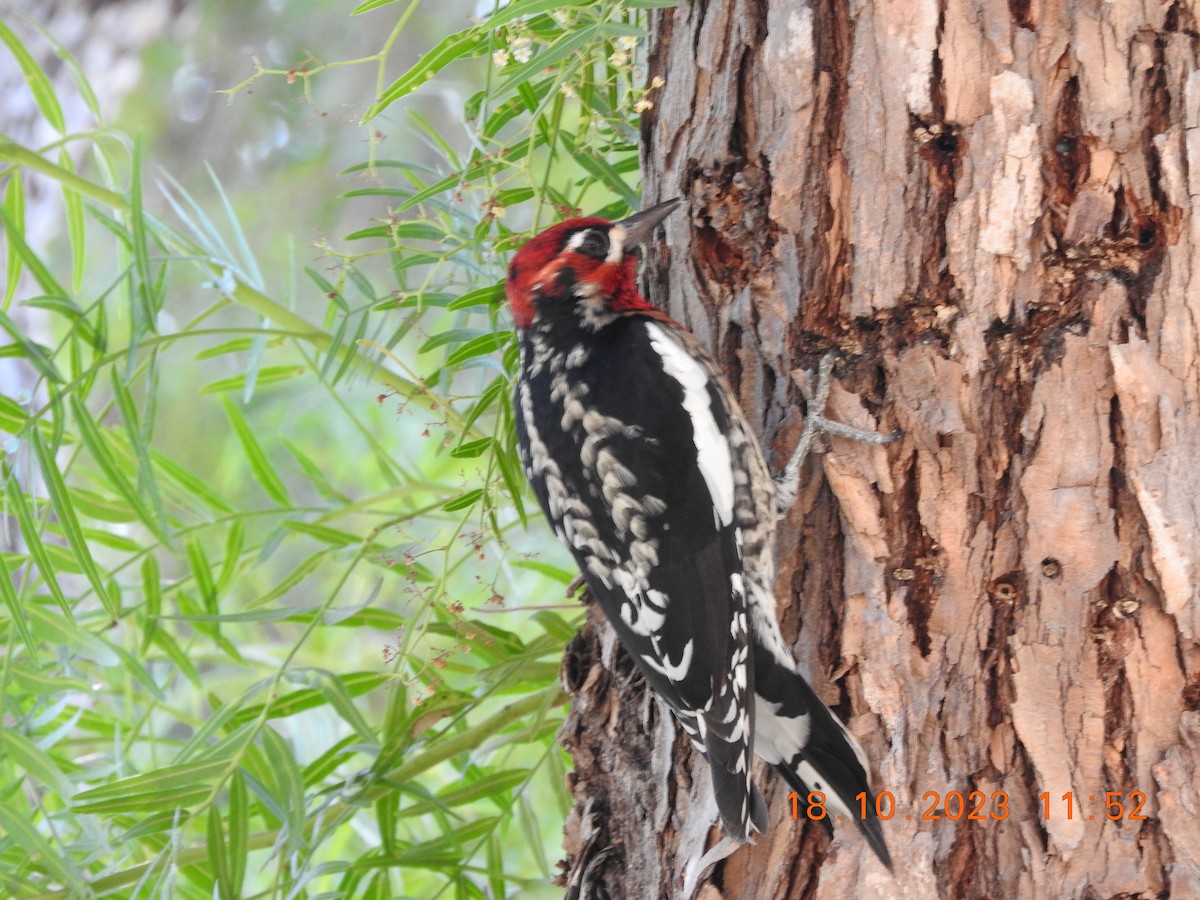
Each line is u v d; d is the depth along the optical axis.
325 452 11.59
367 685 7.39
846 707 5.19
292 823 6.39
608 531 5.74
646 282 6.46
